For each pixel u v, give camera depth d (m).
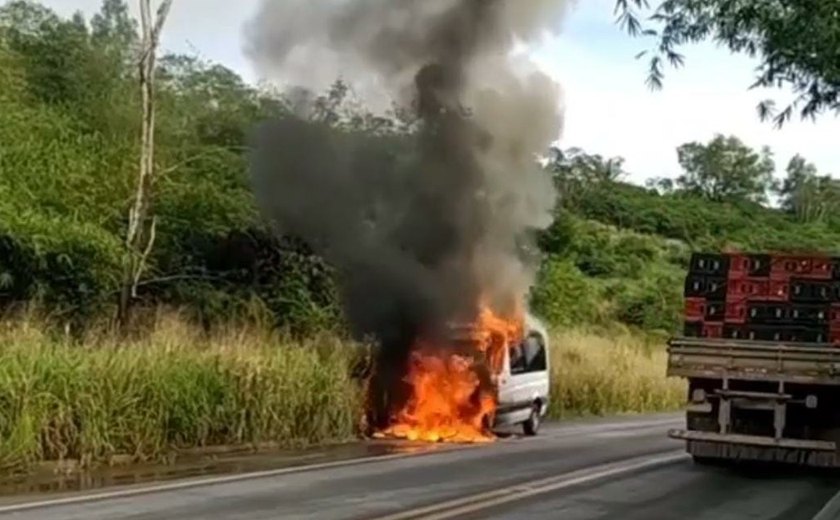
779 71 9.30
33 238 19.20
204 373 15.81
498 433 21.56
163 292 21.70
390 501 11.41
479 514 10.87
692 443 16.17
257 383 16.58
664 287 55.84
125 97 23.41
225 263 23.20
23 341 14.36
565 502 12.11
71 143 21.33
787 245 72.38
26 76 22.75
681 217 74.06
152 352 15.54
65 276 19.61
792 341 15.93
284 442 16.98
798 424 15.90
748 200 88.94
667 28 9.23
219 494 11.52
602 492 13.17
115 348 15.39
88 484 12.03
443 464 15.23
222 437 15.92
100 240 19.91
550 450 18.25
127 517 9.83
